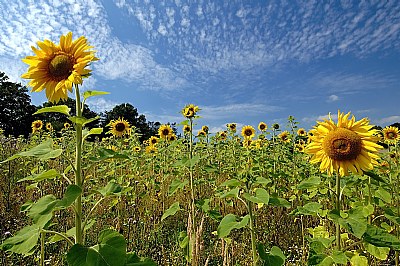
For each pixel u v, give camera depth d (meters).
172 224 6.20
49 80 2.76
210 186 7.52
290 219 6.30
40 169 6.83
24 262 4.12
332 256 2.67
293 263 4.56
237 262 3.86
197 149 9.24
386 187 4.82
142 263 2.14
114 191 2.46
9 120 47.78
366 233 2.71
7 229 5.05
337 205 3.05
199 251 3.10
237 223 3.04
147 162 8.88
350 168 3.14
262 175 7.61
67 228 5.14
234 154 9.62
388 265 4.21
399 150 7.09
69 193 2.03
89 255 1.99
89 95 2.63
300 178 6.99
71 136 11.31
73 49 2.76
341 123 3.32
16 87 49.69
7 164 8.14
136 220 6.06
